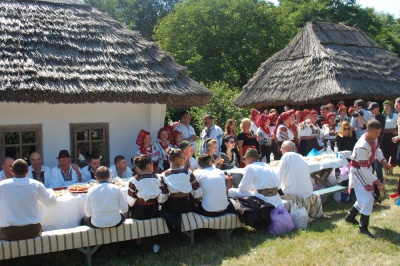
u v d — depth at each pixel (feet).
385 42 114.93
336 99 43.01
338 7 115.65
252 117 30.22
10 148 22.30
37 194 15.08
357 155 18.62
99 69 23.24
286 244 17.49
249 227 20.38
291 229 19.26
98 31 25.90
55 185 20.58
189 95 24.97
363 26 114.11
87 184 18.60
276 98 48.06
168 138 26.43
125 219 17.10
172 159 17.92
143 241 19.06
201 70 92.68
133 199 17.17
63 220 16.51
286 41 98.37
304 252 16.55
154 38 110.42
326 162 24.20
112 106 25.23
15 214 14.58
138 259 16.74
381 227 19.45
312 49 49.62
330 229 19.33
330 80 44.24
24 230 14.66
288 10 121.08
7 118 22.13
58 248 15.23
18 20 23.76
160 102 24.08
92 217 16.05
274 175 19.77
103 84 22.36
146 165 17.37
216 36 95.81
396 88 48.39
